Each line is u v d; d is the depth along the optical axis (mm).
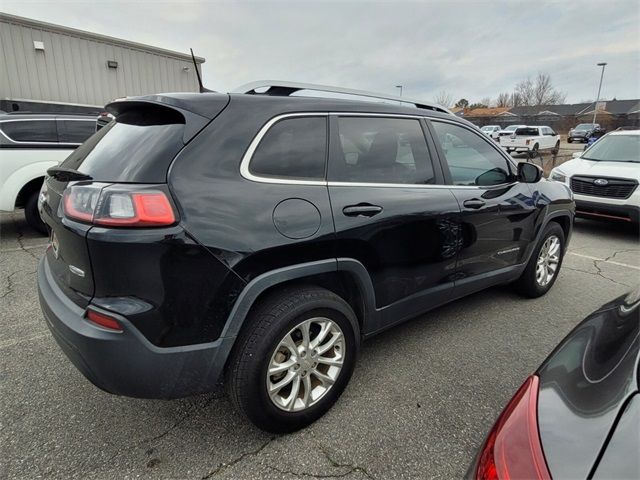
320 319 2100
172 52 12602
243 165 1882
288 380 2025
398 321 2656
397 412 2248
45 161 5547
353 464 1904
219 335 1791
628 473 832
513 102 67000
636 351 1120
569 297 3928
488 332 3182
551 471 914
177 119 1867
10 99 9477
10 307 3469
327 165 2188
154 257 1617
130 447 1984
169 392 1767
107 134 2141
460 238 2836
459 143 3002
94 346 1627
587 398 1045
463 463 1914
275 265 1899
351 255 2184
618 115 42812
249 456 1943
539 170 3293
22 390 2387
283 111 2080
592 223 7465
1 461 1884
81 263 1682
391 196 2393
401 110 2660
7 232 5902
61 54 10445
